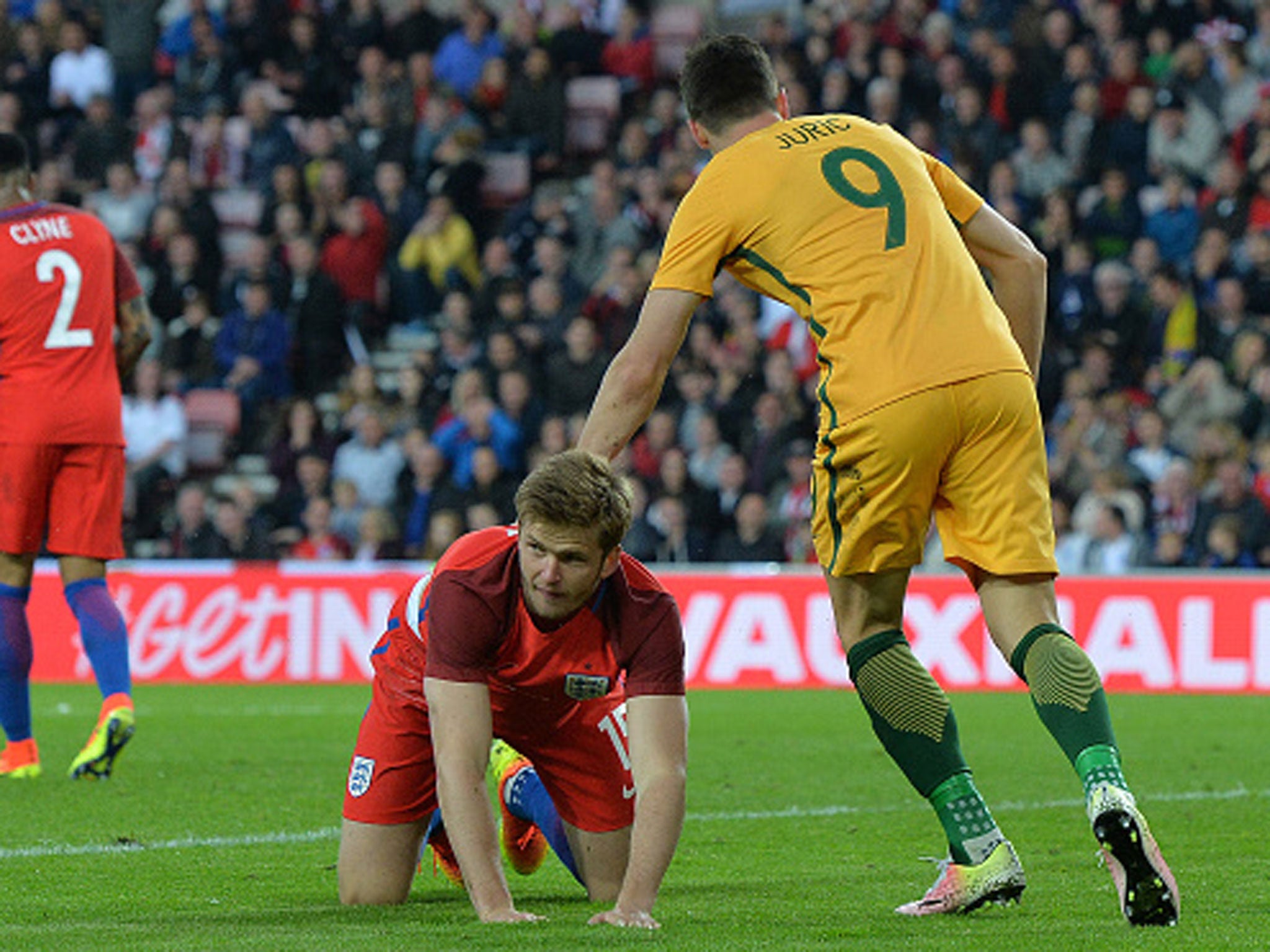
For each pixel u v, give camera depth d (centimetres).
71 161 6919
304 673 4862
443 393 5794
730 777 2727
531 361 5612
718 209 1516
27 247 2573
